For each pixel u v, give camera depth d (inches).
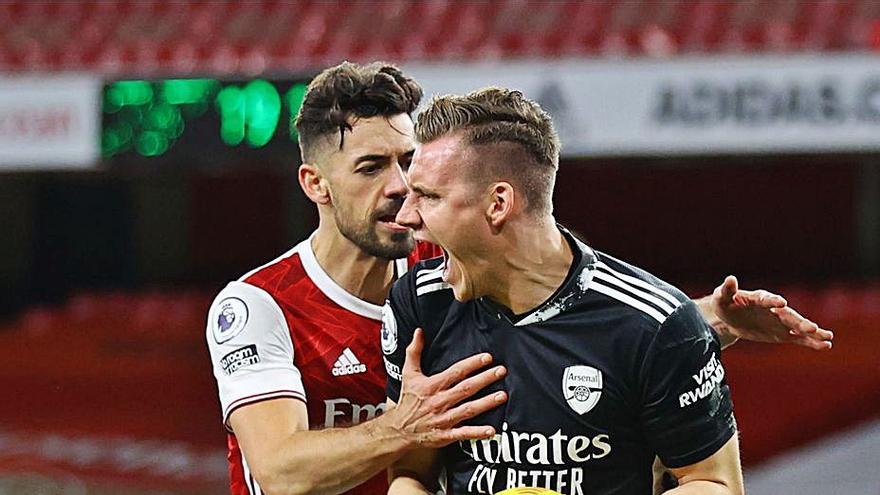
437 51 1408.7
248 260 1695.4
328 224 401.1
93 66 1448.1
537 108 332.5
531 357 329.7
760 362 1176.2
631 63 1103.6
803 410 1152.8
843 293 1353.3
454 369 331.6
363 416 406.0
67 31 1502.2
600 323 326.3
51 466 1171.9
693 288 1604.3
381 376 403.9
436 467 361.1
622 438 330.0
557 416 327.0
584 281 330.0
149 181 1695.4
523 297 329.7
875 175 1571.1
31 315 1432.1
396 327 353.1
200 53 1455.5
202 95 1122.0
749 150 1089.4
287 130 1101.1
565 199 1657.2
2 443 1227.2
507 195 322.3
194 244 1700.3
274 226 1690.5
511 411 330.6
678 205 1630.2
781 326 377.1
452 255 329.4
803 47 1327.5
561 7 1441.9
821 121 1077.8
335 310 402.3
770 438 1148.5
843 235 1585.9
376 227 386.0
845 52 1074.1
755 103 1087.6
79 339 1326.3
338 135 383.6
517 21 1430.9
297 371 397.7
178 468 1176.8
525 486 332.5
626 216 1643.7
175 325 1339.8
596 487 331.3
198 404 1283.2
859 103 1071.0
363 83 383.9
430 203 326.6
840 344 1185.4
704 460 330.3
